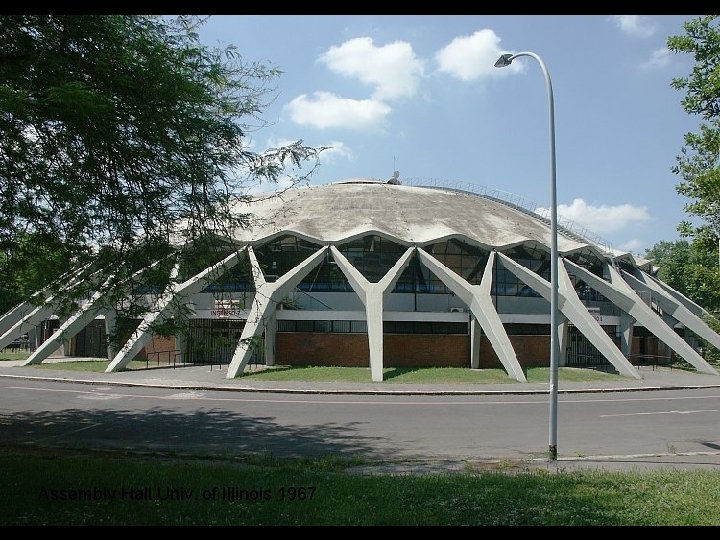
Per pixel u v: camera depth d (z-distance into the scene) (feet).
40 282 45.88
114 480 31.50
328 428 56.44
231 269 59.62
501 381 96.53
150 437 51.19
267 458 41.50
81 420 59.47
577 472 36.29
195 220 44.32
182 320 46.83
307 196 151.64
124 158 39.47
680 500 28.89
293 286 108.99
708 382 104.06
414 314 117.19
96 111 32.83
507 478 34.06
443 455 45.14
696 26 31.55
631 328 141.49
